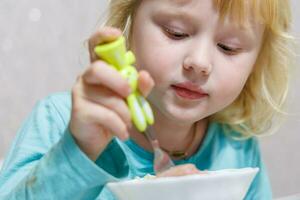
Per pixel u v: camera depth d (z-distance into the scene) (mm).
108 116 406
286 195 1007
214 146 653
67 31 876
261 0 532
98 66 399
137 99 412
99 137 430
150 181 391
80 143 433
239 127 682
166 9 510
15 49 849
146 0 531
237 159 663
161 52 513
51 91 875
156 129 603
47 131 571
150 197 394
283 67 666
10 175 513
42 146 552
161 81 518
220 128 676
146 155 606
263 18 544
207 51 507
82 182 433
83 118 411
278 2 583
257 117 688
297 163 1007
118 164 521
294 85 927
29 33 855
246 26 526
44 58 867
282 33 615
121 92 403
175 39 516
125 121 408
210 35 512
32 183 443
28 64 858
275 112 696
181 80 512
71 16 876
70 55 883
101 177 431
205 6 502
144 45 525
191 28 509
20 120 859
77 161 429
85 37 883
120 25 602
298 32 927
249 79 665
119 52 406
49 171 437
